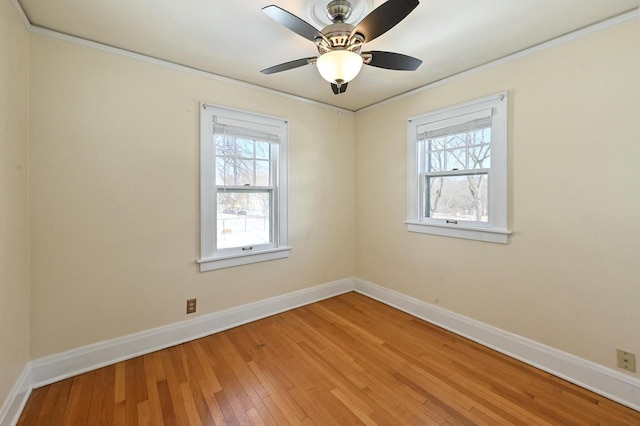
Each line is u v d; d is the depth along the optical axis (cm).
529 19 177
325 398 177
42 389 183
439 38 198
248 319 282
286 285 310
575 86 189
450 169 266
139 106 220
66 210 195
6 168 152
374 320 286
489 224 238
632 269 171
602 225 181
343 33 153
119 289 215
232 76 260
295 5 164
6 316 151
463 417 162
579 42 187
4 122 149
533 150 210
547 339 204
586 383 186
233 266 272
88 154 201
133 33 192
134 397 177
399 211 313
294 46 210
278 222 301
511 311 224
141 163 222
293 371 204
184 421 159
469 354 226
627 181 171
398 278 316
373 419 161
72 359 198
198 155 248
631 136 170
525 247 215
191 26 185
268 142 292
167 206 234
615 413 165
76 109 197
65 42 192
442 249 272
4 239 149
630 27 169
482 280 242
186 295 246
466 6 165
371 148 344
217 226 263
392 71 251
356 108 354
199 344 241
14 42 160
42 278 188
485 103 235
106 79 207
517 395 179
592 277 185
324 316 296
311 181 327
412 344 241
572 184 192
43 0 159
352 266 372
